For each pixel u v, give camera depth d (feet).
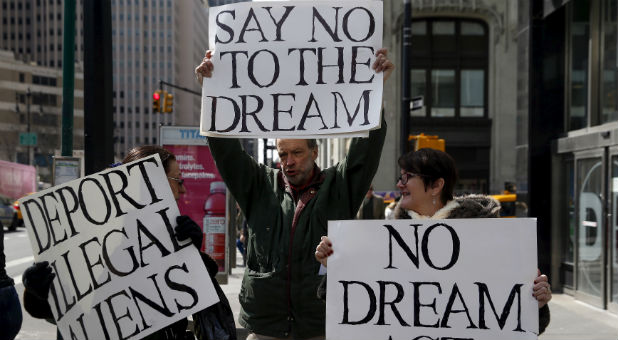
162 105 75.00
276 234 9.98
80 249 8.44
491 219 8.18
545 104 29.45
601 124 26.68
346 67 9.87
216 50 10.16
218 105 10.02
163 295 8.39
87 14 15.99
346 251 8.46
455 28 78.74
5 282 10.39
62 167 18.07
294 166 9.88
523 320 8.04
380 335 8.32
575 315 23.98
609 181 24.66
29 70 318.86
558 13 29.09
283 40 10.02
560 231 29.35
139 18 456.86
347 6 9.94
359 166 10.27
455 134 77.92
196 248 8.50
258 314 9.87
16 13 474.90
